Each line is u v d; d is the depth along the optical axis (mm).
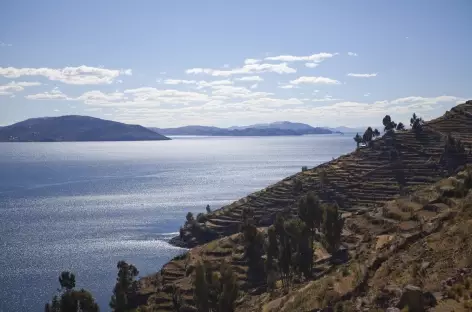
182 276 120000
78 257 167250
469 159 184625
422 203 87500
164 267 130500
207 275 81000
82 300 90188
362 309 31656
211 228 180000
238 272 110562
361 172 198000
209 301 78500
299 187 192875
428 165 191500
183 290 106375
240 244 134000
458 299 28188
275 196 194625
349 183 188000
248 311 67000
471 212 45594
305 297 45156
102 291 131500
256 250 112000
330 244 90188
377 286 36312
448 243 39375
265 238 115812
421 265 36125
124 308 107438
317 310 37375
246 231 113812
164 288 111562
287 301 50969
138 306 106875
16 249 178500
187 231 191125
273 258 102312
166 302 104000
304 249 83500
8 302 121875
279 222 98250
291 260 86938
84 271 150250
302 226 85188
